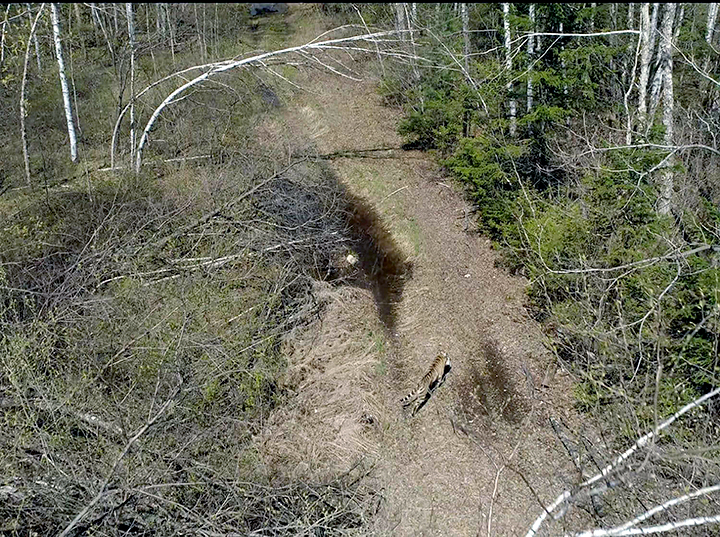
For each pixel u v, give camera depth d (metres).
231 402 10.18
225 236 13.49
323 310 13.63
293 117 23.30
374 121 23.17
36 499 7.39
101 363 9.59
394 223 17.16
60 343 9.88
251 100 22.23
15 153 17.77
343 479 9.75
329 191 17.75
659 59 13.88
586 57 14.78
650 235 10.77
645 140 11.55
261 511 8.66
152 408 8.16
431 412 11.25
